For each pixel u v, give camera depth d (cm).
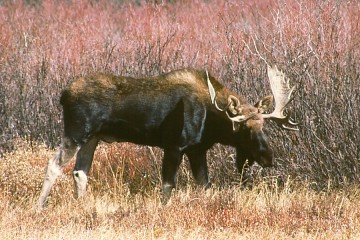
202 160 4403
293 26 4894
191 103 4312
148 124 4312
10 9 7700
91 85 4312
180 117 4306
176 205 4038
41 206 4238
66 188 4488
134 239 3566
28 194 4441
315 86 4625
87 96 4297
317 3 5028
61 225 3844
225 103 4328
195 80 4353
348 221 3828
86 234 3619
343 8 5338
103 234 3600
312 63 4697
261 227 3766
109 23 7262
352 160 4531
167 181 4312
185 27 6278
